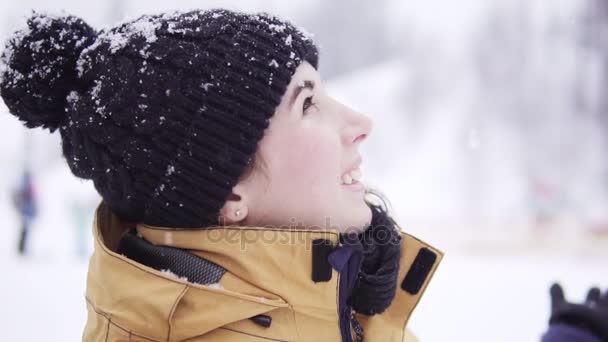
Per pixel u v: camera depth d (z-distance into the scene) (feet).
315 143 3.62
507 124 56.54
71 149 3.83
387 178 55.72
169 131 3.48
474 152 53.31
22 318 14.24
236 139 3.48
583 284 20.68
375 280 3.69
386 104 68.74
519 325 15.08
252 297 3.33
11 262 22.89
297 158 3.60
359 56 87.20
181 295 3.25
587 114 53.78
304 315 3.48
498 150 53.57
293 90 3.66
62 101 3.77
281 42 3.70
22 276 19.84
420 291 4.12
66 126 3.76
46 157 51.60
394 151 59.77
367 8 90.07
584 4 60.03
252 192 3.63
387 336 4.02
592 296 3.80
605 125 52.70
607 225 34.65
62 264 22.59
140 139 3.51
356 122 3.90
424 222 41.45
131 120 3.49
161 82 3.49
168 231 3.65
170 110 3.47
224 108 3.47
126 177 3.59
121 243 3.91
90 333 3.64
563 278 21.71
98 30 3.97
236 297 3.32
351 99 71.20
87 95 3.60
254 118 3.49
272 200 3.64
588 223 35.45
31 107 3.71
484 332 14.44
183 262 3.51
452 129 60.29
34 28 3.64
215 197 3.53
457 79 67.72
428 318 15.76
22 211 25.55
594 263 25.57
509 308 16.90
